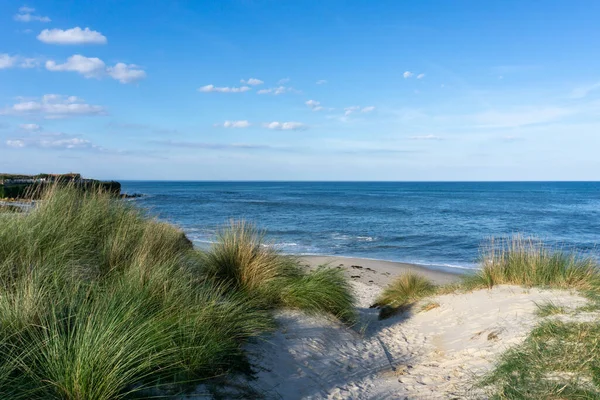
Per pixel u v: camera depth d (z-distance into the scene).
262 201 68.75
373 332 7.37
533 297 7.37
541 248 9.50
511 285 8.53
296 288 6.96
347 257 22.00
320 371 5.00
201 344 4.23
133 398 3.36
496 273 8.96
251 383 4.20
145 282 5.09
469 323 7.00
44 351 3.53
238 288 6.73
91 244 6.29
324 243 27.30
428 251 24.89
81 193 7.77
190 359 4.03
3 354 3.41
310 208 54.84
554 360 4.34
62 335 3.74
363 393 4.55
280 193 110.25
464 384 4.46
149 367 3.65
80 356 3.32
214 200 66.62
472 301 8.16
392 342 6.83
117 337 3.70
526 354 4.63
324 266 8.02
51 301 3.94
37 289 4.18
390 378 5.13
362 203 68.31
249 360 4.66
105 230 6.79
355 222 39.12
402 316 8.78
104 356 3.40
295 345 5.49
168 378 3.76
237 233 7.89
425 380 4.91
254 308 6.21
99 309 3.97
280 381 4.45
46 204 6.48
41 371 3.34
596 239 28.72
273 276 7.09
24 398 3.07
